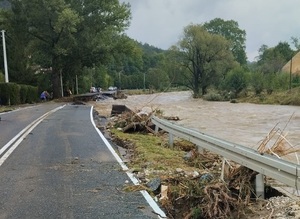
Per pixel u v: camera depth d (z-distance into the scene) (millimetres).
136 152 10391
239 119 25297
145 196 6145
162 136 14672
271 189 6652
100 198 6012
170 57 74688
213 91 61688
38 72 56938
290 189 6699
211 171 7875
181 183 6680
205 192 5816
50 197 6043
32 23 49688
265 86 52375
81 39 50719
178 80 75875
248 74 57906
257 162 6004
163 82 90688
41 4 48688
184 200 6066
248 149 6328
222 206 5688
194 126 20812
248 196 5945
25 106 34031
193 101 55844
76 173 7676
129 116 17266
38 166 8266
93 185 6781
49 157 9289
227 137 16094
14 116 21812
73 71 58125
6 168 8062
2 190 6422
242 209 5621
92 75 94188
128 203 5773
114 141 12992
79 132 14328
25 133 13781
